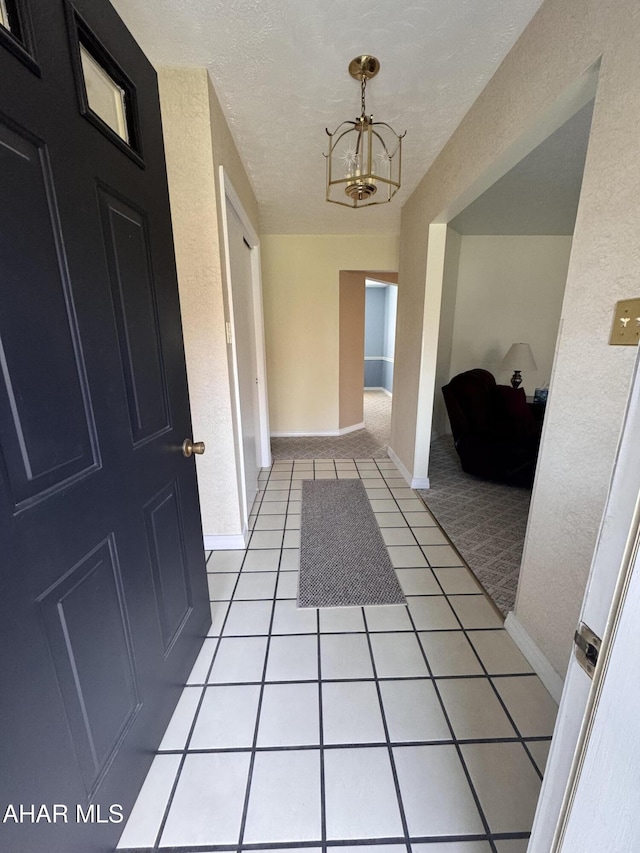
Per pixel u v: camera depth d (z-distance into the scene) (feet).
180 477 4.03
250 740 3.59
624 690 1.14
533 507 4.40
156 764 3.38
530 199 9.81
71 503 2.28
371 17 4.14
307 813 3.04
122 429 2.87
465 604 5.48
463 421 10.21
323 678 4.26
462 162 6.19
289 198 9.66
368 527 7.77
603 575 1.21
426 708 3.91
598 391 3.37
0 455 1.78
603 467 3.35
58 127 2.16
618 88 3.02
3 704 1.77
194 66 4.89
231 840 2.88
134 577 3.06
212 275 5.68
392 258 13.29
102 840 2.62
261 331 10.82
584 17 3.36
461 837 2.90
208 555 6.75
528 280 13.91
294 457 12.48
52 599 2.12
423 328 8.80
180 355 4.05
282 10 4.04
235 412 6.67
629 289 3.01
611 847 1.26
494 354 14.57
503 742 3.59
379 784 3.24
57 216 2.16
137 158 3.10
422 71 5.00
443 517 8.20
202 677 4.28
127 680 2.96
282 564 6.47
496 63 4.87
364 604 5.47
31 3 1.93
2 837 1.75
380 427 16.49
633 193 2.93
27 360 1.96
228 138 6.24
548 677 4.12
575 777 1.33
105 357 2.64
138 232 3.13
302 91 5.38
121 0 3.87
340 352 14.42
